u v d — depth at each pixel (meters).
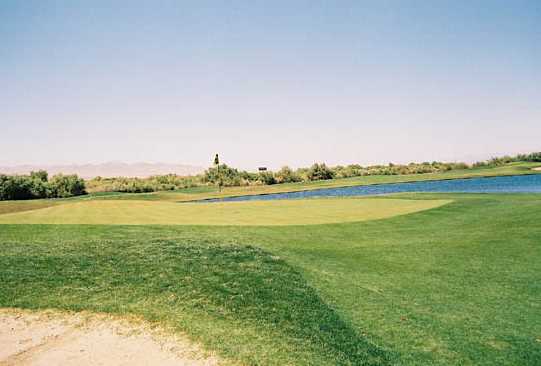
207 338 7.85
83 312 9.12
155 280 10.62
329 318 8.82
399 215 22.36
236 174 118.62
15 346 7.81
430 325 8.68
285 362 7.00
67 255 12.48
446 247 14.97
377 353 7.50
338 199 31.19
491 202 26.19
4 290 10.06
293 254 13.77
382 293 10.48
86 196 86.62
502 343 7.95
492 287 10.88
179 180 118.31
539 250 13.98
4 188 79.31
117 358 7.33
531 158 132.38
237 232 17.39
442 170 125.56
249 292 9.95
